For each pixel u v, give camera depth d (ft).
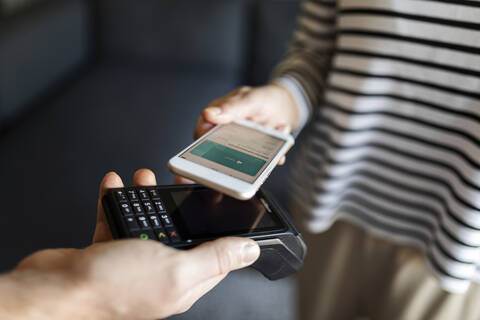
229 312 3.34
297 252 1.41
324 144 2.06
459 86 1.58
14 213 2.85
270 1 4.48
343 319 2.45
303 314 2.51
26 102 3.82
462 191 1.59
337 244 2.24
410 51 1.64
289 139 1.65
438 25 1.55
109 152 3.41
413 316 2.13
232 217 1.39
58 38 4.20
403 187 1.89
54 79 4.23
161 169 3.21
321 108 2.06
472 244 1.60
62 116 3.85
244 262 1.18
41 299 0.99
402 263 2.06
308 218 2.12
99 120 3.84
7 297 0.98
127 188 1.39
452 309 2.00
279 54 4.58
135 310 1.10
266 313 3.38
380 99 1.77
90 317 1.08
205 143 1.46
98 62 5.01
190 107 4.18
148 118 3.93
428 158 1.77
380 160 1.91
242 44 4.84
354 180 2.04
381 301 2.22
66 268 1.05
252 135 1.62
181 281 1.07
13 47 3.54
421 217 1.91
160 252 1.08
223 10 4.67
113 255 1.05
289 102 1.94
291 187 2.42
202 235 1.30
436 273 1.74
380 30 1.66
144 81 4.64
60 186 3.07
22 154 3.32
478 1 1.46
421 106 1.70
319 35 2.10
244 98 1.76
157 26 4.81
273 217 1.44
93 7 4.82
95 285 1.03
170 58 4.93
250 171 1.35
